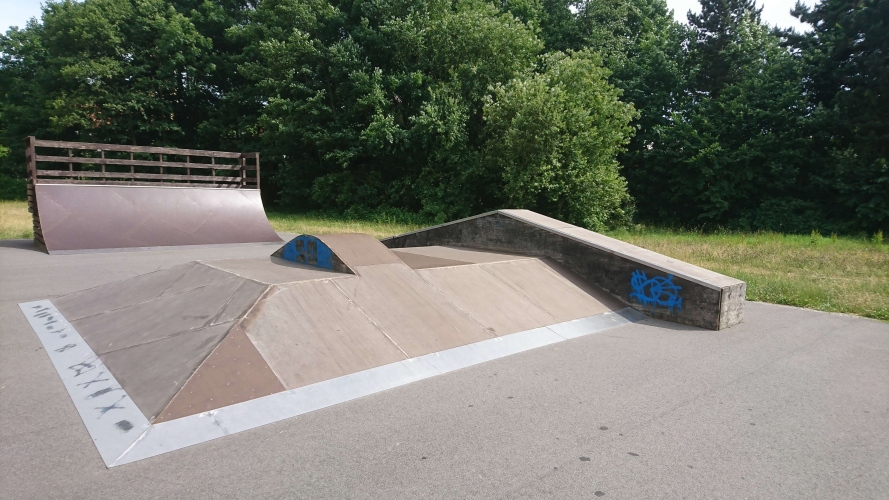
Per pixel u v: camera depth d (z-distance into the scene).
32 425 3.50
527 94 19.59
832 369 4.98
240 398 3.76
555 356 5.26
